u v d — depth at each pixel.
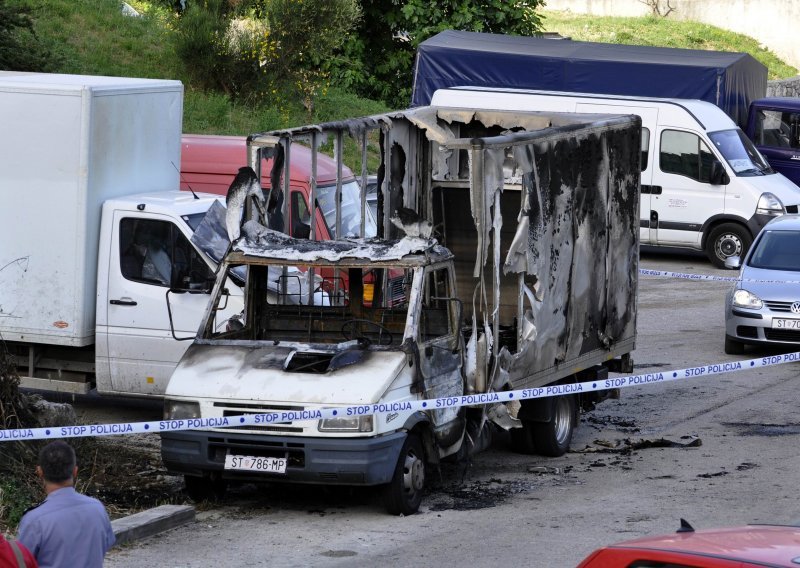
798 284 29.08
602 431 22.86
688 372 19.33
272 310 19.14
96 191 21.70
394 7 55.31
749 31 82.44
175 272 20.97
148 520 15.55
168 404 16.47
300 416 15.69
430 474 19.30
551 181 19.41
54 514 9.62
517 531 15.80
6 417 17.19
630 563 7.63
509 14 55.56
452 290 18.00
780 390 26.23
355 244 17.97
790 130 49.22
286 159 19.67
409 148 22.44
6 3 40.78
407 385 16.52
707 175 42.44
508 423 18.77
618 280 22.45
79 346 21.66
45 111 21.42
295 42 45.19
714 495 17.80
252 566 14.15
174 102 24.12
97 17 46.56
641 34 79.31
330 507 17.17
